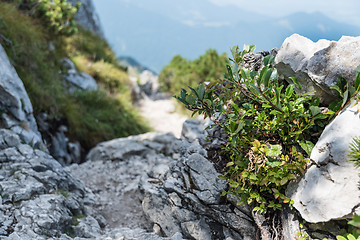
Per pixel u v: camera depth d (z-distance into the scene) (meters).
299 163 2.48
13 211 3.47
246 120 2.84
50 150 7.19
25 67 8.11
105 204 4.77
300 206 2.38
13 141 4.86
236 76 2.94
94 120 9.55
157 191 3.54
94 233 3.72
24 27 9.02
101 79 12.40
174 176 3.54
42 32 10.80
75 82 10.73
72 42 12.72
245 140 2.85
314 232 2.44
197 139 3.96
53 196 3.81
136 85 13.94
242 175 2.72
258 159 2.61
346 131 2.23
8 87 5.41
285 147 2.78
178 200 3.32
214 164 3.31
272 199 2.79
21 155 4.58
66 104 8.63
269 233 2.71
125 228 3.86
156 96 15.73
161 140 7.33
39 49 9.63
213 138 3.54
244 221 2.96
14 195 3.67
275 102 2.64
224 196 3.07
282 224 2.64
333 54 2.49
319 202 2.21
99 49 14.13
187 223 3.21
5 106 5.32
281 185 2.67
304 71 2.64
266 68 2.66
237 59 3.29
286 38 2.90
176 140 6.73
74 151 7.81
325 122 2.61
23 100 5.68
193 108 3.12
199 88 3.02
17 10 10.09
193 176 3.29
